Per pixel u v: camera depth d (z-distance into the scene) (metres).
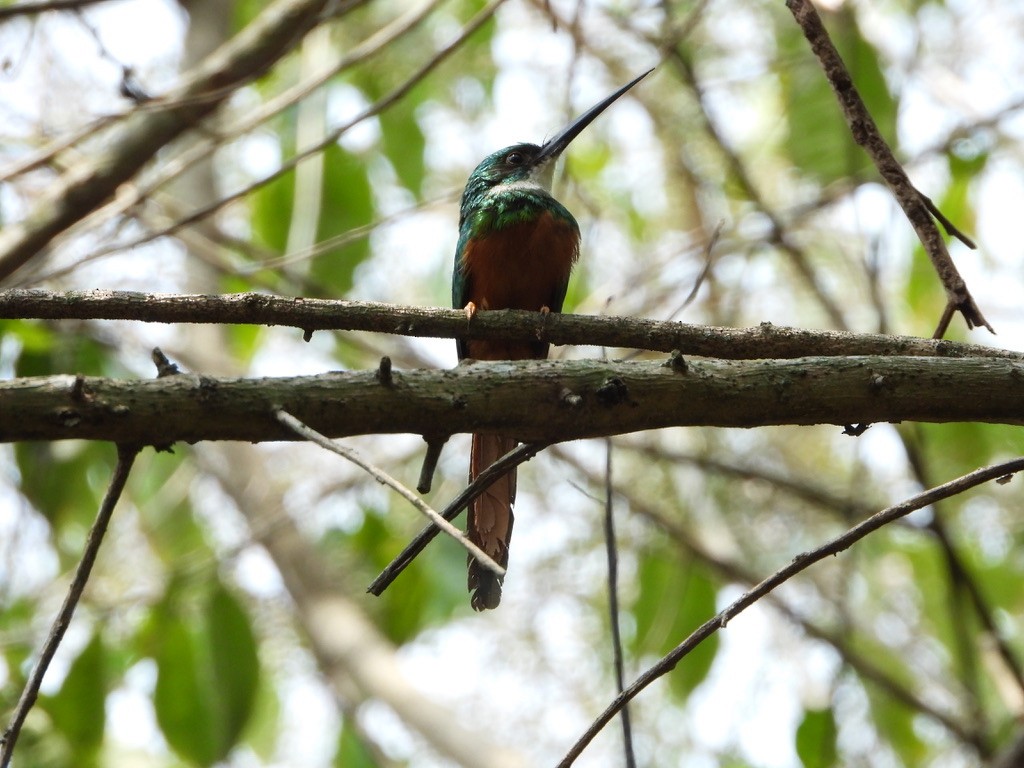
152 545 11.67
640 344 5.15
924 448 9.88
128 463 3.99
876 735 11.17
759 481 11.73
